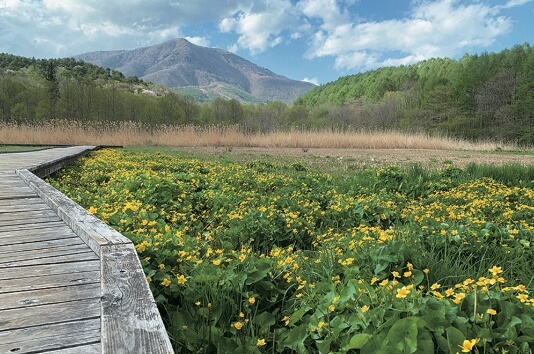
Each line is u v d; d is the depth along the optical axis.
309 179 7.83
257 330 2.28
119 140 23.73
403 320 1.67
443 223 3.91
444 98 57.12
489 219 4.84
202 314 2.23
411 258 2.87
